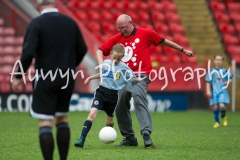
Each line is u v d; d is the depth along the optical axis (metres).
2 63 61.72
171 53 68.94
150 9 76.12
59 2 65.19
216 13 77.69
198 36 74.00
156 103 58.38
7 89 56.97
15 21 64.62
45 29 16.58
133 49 24.22
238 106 61.94
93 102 24.12
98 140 27.33
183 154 21.73
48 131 16.34
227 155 21.56
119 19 23.92
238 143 26.16
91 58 58.59
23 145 24.62
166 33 73.06
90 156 20.97
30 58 16.25
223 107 38.03
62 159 16.89
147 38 24.20
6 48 63.28
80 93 56.34
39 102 16.41
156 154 21.66
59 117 17.20
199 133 31.86
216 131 33.50
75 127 35.84
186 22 75.94
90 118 24.02
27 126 36.09
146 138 23.59
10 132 31.16
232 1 81.44
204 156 21.22
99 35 67.62
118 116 24.64
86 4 73.62
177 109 59.06
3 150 22.80
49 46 16.56
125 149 23.45
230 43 73.31
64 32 16.77
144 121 23.70
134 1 77.06
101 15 71.94
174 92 58.84
